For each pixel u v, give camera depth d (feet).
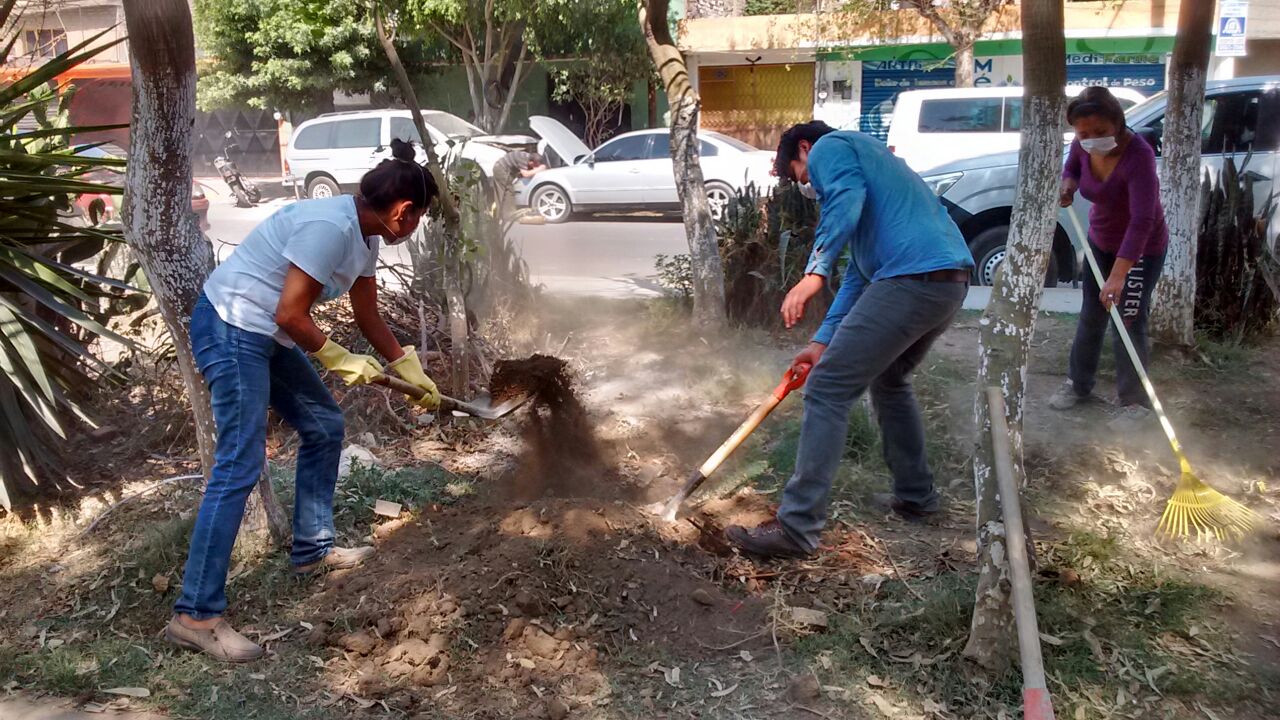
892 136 42.39
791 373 13.46
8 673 10.74
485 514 13.66
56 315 16.46
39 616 11.93
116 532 13.92
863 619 11.37
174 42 10.97
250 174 88.53
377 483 14.79
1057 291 27.73
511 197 22.95
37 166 14.67
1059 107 10.21
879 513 14.26
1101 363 21.02
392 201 11.39
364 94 79.77
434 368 18.65
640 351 22.48
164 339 18.72
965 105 41.52
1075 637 10.77
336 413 12.49
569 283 31.63
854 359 12.31
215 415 11.19
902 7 67.41
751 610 11.63
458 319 17.87
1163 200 21.01
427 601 11.37
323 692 10.36
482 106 67.21
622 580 11.86
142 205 11.51
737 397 19.36
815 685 10.16
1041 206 10.40
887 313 12.23
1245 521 13.12
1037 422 17.87
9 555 13.53
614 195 54.19
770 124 78.23
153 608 11.94
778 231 23.97
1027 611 8.87
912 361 13.39
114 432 17.22
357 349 18.70
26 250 14.74
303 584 12.31
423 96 80.33
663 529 13.29
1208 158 28.81
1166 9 67.05
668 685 10.39
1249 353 21.81
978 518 10.55
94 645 11.24
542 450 16.06
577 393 18.94
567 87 70.79
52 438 15.97
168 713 10.07
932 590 11.81
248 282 11.04
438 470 15.74
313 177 63.87
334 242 10.98
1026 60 10.25
